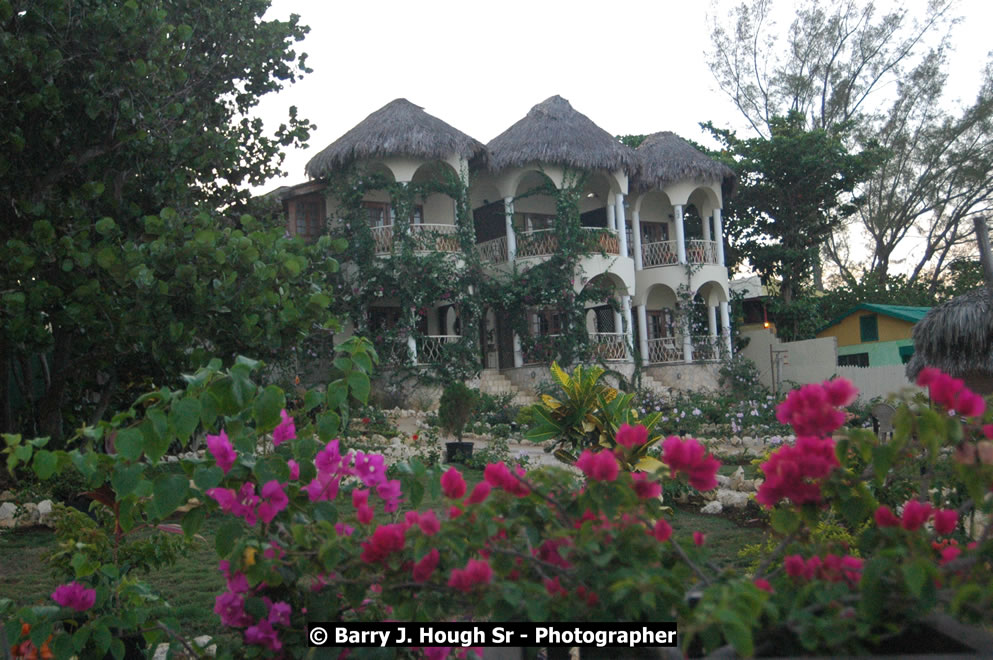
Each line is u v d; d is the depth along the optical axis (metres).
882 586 2.01
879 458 2.25
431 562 2.32
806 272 32.41
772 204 31.92
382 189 23.66
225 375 2.91
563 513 2.42
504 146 25.12
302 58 13.67
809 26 35.19
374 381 22.19
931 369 2.27
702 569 2.35
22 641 3.19
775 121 32.56
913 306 31.30
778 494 2.38
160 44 10.06
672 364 26.61
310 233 24.27
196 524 2.91
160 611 4.83
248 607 2.73
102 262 8.62
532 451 15.76
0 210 10.07
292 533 2.73
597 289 25.30
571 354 24.12
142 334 8.69
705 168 27.08
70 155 9.94
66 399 12.42
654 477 2.39
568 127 25.36
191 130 11.09
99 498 3.78
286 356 10.31
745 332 30.45
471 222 24.05
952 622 2.05
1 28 9.01
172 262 8.82
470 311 23.59
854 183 31.08
